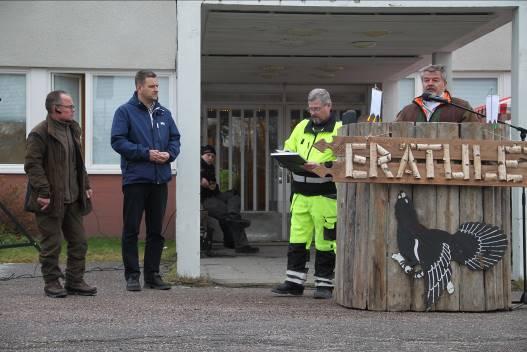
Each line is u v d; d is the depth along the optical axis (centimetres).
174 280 1005
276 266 1216
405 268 779
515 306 838
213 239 1578
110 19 1577
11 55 1556
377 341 642
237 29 1204
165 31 1583
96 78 1589
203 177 1431
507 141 784
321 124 871
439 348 620
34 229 1423
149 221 951
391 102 1681
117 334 662
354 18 1135
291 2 1043
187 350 609
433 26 1187
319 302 848
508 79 1655
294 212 896
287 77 1639
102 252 1339
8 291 930
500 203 799
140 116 932
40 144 858
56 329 681
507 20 1142
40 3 1560
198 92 1021
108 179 1583
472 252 787
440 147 775
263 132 1708
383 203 780
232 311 779
